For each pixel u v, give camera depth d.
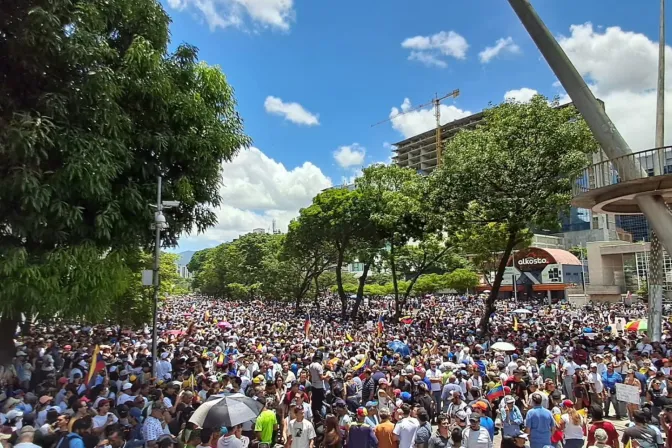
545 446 8.62
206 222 15.94
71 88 11.26
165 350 17.36
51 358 15.51
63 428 7.88
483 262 38.66
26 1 10.70
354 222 38.59
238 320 38.81
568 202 22.41
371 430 8.68
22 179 9.93
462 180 24.97
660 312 20.05
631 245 68.75
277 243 63.06
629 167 14.29
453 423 9.42
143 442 8.16
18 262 10.25
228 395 8.59
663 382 12.17
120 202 12.62
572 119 24.81
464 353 17.14
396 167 38.94
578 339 20.95
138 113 13.19
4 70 11.35
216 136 14.45
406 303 57.31
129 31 13.36
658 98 18.52
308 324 26.17
